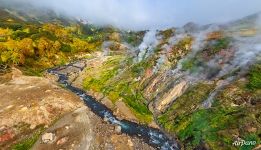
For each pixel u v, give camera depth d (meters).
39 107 144.25
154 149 130.88
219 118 141.62
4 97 153.62
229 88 158.38
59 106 150.25
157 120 158.62
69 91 175.12
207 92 164.00
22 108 141.62
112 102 173.88
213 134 133.50
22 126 131.88
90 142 125.94
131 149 127.00
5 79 182.75
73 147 121.38
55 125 136.25
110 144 127.38
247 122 133.25
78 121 140.50
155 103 173.38
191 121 146.38
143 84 193.50
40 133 129.25
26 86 169.50
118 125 146.75
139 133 144.00
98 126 140.12
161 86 184.00
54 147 120.50
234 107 146.75
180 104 163.00
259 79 158.38
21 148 119.31
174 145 137.12
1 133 125.81
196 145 132.50
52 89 168.50
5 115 135.88
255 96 147.00
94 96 185.12
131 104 169.50
